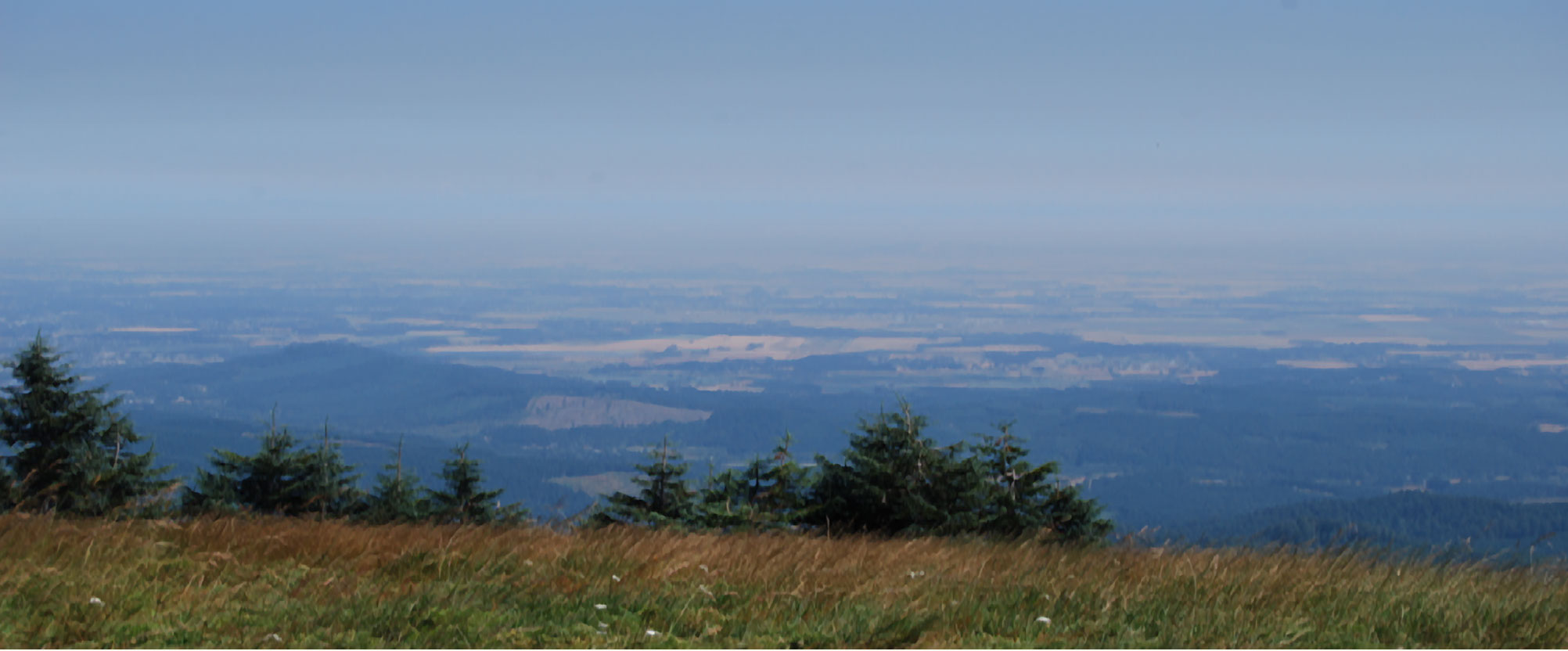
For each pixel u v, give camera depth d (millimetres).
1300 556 9156
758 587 7500
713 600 7246
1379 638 6852
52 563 7402
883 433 19828
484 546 8625
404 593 7051
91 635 6094
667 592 7398
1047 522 19500
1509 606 7488
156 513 10672
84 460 24562
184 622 6391
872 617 6785
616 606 7016
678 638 6500
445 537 9320
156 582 7133
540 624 6609
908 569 8414
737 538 10242
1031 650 6426
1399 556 9055
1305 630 6812
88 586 6875
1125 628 6891
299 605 6797
